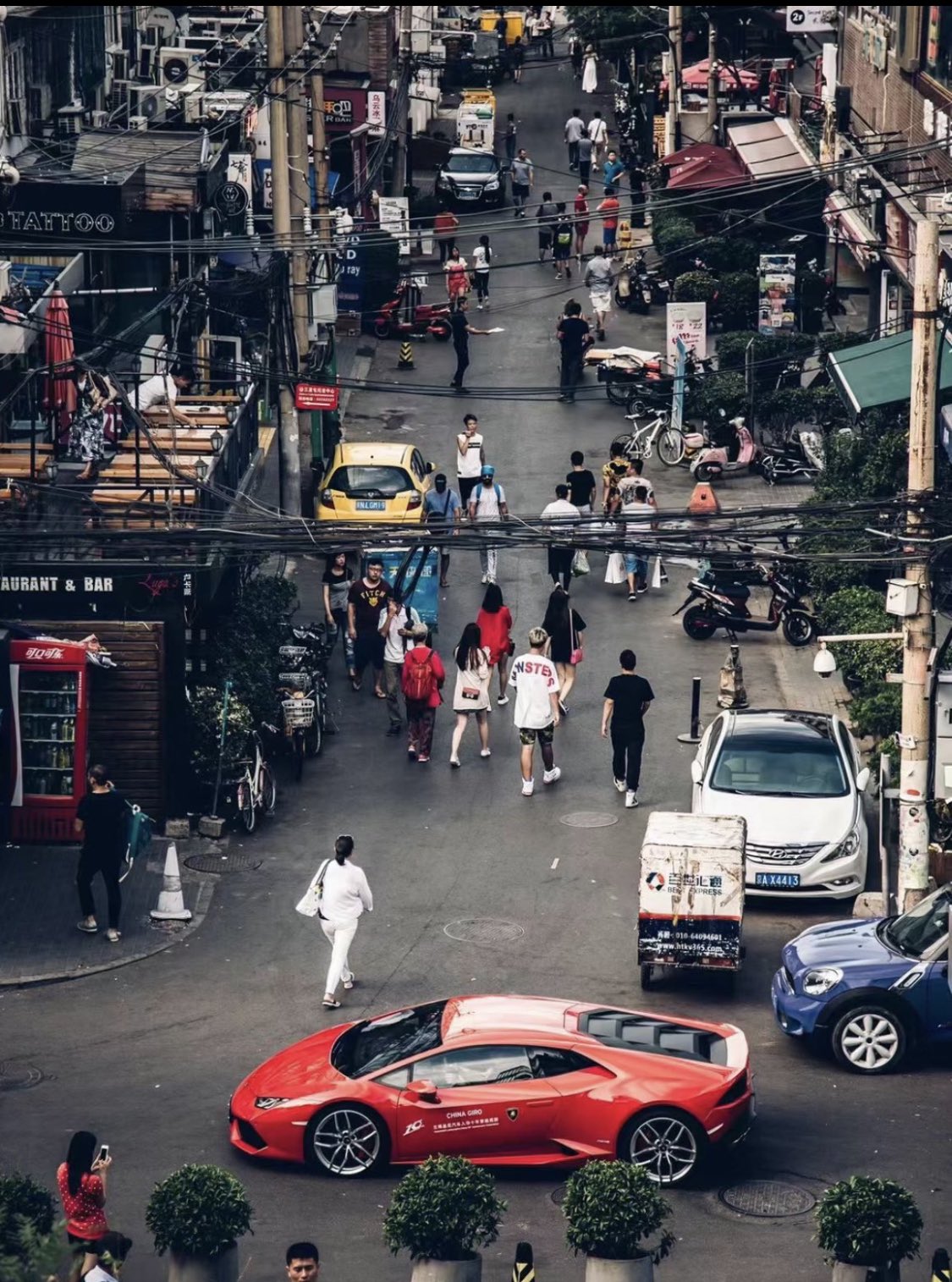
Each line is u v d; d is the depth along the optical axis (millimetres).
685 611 44188
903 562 27844
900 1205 19578
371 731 38688
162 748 33938
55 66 50344
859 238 58688
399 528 28906
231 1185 20000
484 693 36844
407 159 78938
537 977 29203
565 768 36875
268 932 30922
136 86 58344
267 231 58000
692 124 82125
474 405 58188
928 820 30359
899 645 37094
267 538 30719
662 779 36250
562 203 69625
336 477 46125
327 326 52188
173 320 46375
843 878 31266
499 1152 23266
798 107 72375
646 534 28156
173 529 31516
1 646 33062
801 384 54906
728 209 66750
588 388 55781
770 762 32812
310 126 67125
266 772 34906
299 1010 28281
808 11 68500
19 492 33469
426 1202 19562
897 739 32562
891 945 26594
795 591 42344
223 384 45688
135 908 31578
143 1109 25188
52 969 29484
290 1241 21734
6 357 37906
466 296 65000
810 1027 26094
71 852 33531
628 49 96500
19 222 43875
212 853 33594
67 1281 18250
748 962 29672
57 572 33469
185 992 28938
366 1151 23312
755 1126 24438
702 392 55000
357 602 39281
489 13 108375
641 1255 19766
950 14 49219
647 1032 23922
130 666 33719
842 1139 24078
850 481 43312
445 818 34875
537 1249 21531
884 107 57625
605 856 33375
